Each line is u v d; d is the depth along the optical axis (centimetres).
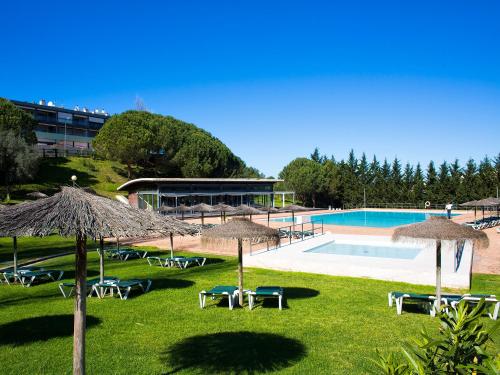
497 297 1097
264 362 679
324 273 1464
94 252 2028
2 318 928
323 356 704
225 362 680
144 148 5509
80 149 6594
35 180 4744
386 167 6938
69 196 577
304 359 691
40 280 1386
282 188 6919
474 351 348
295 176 6462
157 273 1489
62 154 6097
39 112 6888
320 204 6800
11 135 4144
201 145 6056
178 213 4459
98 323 890
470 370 338
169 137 5866
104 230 517
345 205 6550
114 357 700
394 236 987
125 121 5494
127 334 819
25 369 648
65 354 712
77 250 546
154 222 607
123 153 5341
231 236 1001
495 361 323
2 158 3853
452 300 938
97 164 5891
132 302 1072
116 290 1211
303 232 2430
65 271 1536
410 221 4194
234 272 1500
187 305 1042
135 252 1883
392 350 727
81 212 535
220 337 801
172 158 5909
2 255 1928
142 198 4553
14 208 584
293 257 1691
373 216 4834
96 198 598
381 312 972
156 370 650
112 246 2238
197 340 785
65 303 1073
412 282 1300
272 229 1070
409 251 1998
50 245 2261
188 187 4678
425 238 909
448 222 949
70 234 498
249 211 2447
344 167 7306
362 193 6419
